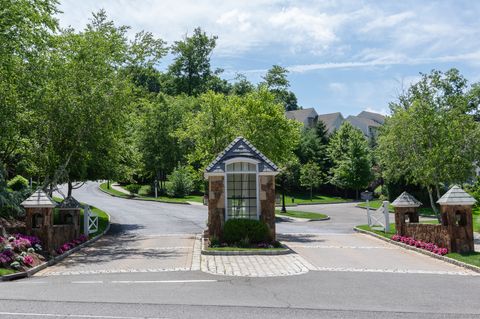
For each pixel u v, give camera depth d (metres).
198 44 83.50
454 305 9.38
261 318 8.19
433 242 18.41
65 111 21.12
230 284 11.72
